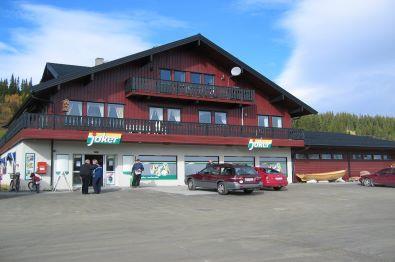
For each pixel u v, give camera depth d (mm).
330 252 9062
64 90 29250
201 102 33938
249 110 36656
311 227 12602
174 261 8328
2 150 38219
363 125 134250
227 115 35562
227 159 34781
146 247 9672
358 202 20016
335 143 39562
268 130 35875
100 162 29828
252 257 8633
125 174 30375
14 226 12852
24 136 26438
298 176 37531
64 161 28375
